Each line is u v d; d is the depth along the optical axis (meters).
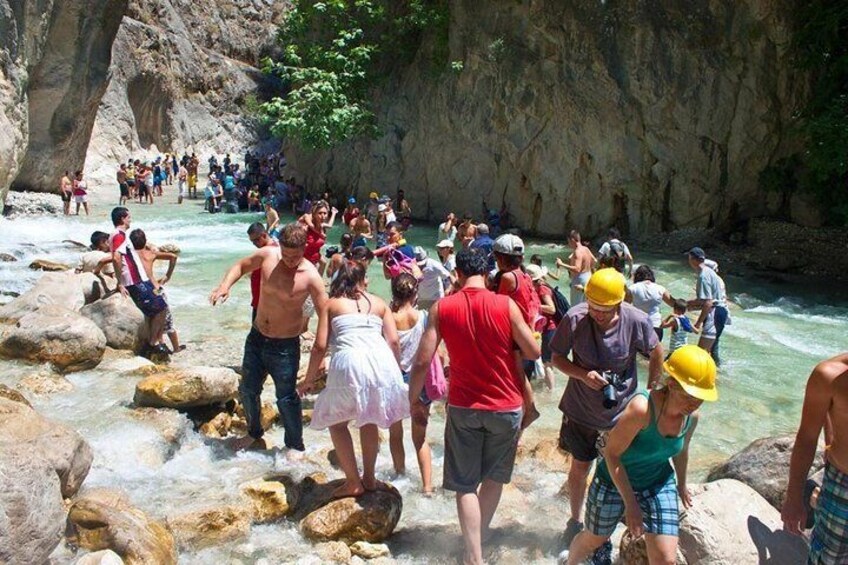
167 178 37.91
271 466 6.20
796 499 3.76
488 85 24.28
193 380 7.00
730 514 4.38
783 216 20.52
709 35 20.33
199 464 6.19
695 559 4.21
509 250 6.55
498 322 4.69
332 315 5.51
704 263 10.30
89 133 26.34
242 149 48.16
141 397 7.01
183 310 12.41
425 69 26.69
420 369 4.84
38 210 23.11
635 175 21.84
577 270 10.58
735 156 20.73
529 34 22.91
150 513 5.23
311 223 11.35
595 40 21.53
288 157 33.06
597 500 4.28
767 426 8.27
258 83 50.75
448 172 26.20
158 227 24.30
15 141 19.75
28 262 15.13
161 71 41.75
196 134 45.41
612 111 21.66
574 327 4.78
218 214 28.41
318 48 27.34
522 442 7.25
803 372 10.44
